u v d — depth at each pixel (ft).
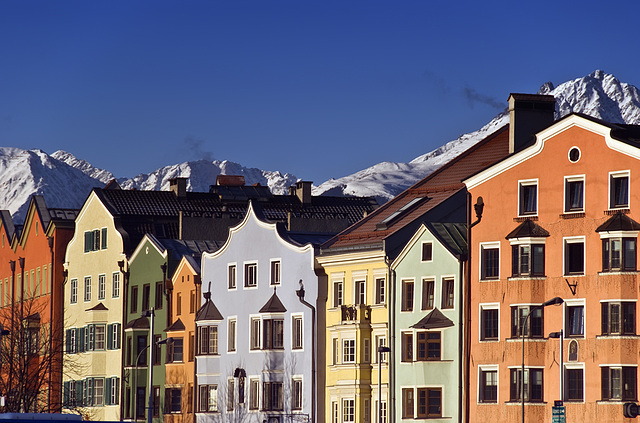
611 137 298.97
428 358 323.16
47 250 480.23
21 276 504.43
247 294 376.27
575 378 300.61
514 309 310.45
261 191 490.90
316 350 352.90
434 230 326.65
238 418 374.22
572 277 302.86
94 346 442.09
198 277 394.73
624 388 293.02
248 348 373.40
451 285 321.93
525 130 338.34
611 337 294.46
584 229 302.04
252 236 377.09
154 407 412.16
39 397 456.45
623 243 296.10
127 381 423.64
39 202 494.18
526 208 313.53
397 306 331.16
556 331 304.50
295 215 474.08
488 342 313.73
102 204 449.48
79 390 446.60
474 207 321.11
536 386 306.55
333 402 347.77
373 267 340.59
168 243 418.10
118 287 436.35
